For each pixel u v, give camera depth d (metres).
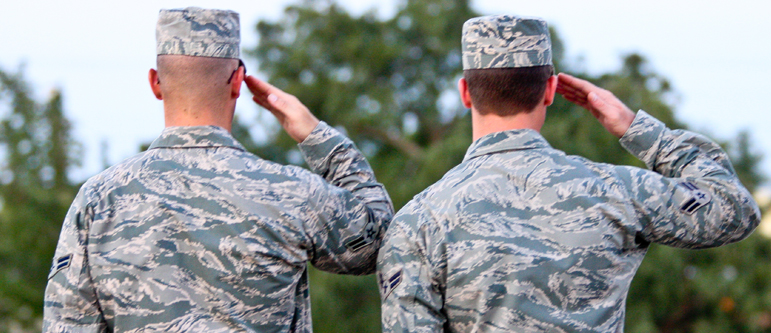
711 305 21.69
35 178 26.27
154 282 3.09
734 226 3.22
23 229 22.58
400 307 3.09
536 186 3.13
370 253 3.42
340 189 3.35
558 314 3.01
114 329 3.12
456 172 3.25
